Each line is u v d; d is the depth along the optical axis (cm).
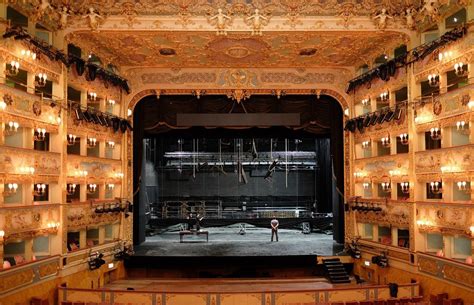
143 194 2948
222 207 3888
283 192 3972
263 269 2503
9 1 1681
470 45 1731
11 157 1666
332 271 2383
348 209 2700
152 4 2038
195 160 3834
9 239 1680
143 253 2538
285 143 3744
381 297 1925
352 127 2641
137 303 1847
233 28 2058
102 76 2377
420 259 2006
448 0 1841
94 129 2330
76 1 2020
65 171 2017
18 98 1714
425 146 2147
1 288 1557
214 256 2438
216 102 2762
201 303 1842
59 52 1953
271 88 2712
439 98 1914
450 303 1688
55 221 1962
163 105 2775
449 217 1842
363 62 2592
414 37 2083
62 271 1970
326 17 2061
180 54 2452
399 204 2198
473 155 1709
